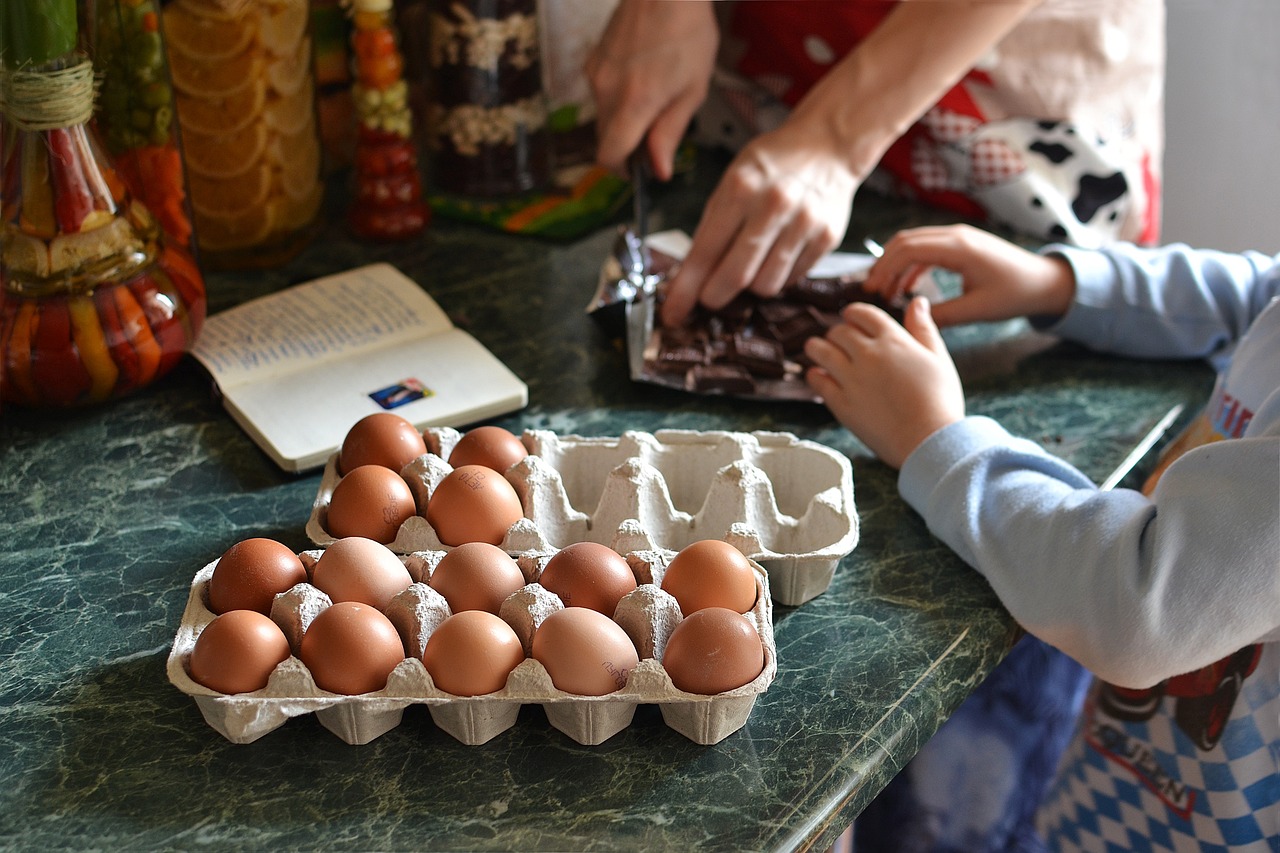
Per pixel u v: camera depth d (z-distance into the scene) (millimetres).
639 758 675
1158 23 1312
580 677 651
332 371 1025
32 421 988
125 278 942
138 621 773
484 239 1321
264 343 1062
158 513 881
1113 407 1040
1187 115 1707
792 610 802
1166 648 719
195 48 1093
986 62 1276
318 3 1341
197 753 672
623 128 1236
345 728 668
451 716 669
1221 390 963
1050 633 762
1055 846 1115
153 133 993
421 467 810
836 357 974
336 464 862
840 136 1147
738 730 697
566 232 1323
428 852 613
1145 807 992
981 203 1336
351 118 1434
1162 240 1784
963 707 1220
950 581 831
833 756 681
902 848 1243
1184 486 747
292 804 641
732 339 1084
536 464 826
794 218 1097
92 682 723
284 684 650
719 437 896
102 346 938
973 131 1298
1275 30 1595
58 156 877
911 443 908
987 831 1228
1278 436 738
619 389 1054
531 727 694
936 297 1165
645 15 1228
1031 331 1160
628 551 775
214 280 1217
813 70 1364
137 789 647
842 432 1000
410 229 1296
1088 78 1285
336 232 1327
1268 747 884
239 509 888
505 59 1309
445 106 1339
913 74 1138
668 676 663
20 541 848
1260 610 711
